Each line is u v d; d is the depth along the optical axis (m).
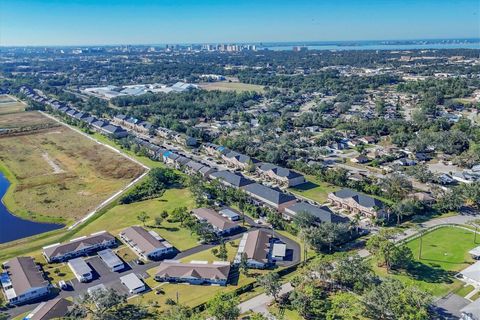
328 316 92.75
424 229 138.12
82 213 159.62
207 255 125.31
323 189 177.50
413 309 89.00
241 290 107.44
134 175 198.25
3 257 126.25
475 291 103.38
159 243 128.75
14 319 97.69
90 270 115.38
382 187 169.62
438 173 188.38
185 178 186.12
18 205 167.50
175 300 103.50
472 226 139.38
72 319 92.62
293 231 138.25
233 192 165.25
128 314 97.75
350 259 110.31
